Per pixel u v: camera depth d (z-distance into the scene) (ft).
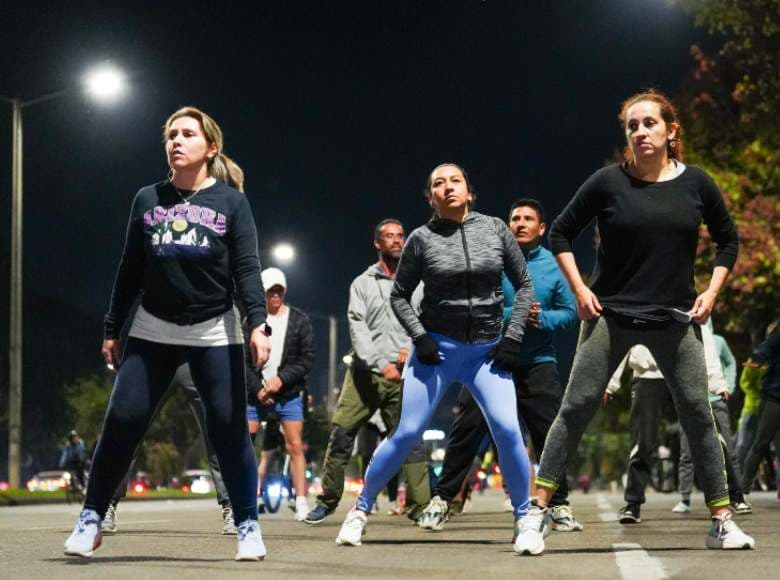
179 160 18.44
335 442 31.07
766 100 71.10
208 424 18.66
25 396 198.39
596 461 191.31
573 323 26.94
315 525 30.83
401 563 18.16
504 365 21.07
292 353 35.58
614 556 19.08
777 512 35.17
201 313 18.43
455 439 27.61
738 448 45.62
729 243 20.24
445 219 21.16
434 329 21.07
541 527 19.88
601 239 20.03
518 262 21.25
